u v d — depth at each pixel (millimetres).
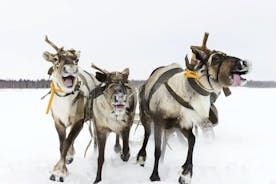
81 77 7621
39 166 7836
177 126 6852
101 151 6840
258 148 9336
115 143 9328
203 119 6695
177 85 6629
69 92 6992
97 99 6828
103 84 7133
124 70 6879
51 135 11523
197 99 6535
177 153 8844
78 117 7223
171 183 6602
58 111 7242
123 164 7863
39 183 6801
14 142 10492
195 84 6480
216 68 6277
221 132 11555
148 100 7203
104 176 7133
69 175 7176
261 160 8133
